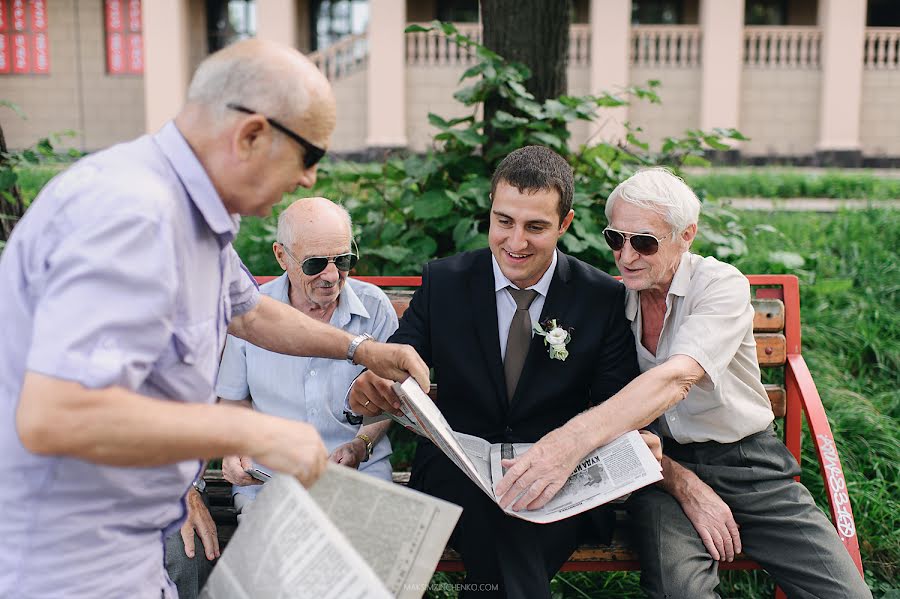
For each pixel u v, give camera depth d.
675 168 4.17
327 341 2.28
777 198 9.13
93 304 1.41
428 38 16.06
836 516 2.64
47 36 17.48
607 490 2.20
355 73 16.23
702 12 16.02
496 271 2.68
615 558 2.62
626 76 15.68
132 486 1.66
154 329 1.49
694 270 2.68
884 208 6.46
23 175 5.83
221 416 1.52
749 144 16.47
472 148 4.04
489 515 2.39
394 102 15.85
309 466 1.55
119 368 1.41
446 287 2.69
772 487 2.62
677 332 2.57
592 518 2.59
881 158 16.17
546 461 2.24
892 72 16.28
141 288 1.46
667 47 16.98
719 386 2.60
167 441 1.46
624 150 4.09
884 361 4.35
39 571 1.57
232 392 2.80
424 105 16.16
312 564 1.61
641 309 2.78
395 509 1.85
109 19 17.50
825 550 2.47
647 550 2.50
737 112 15.91
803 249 5.47
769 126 16.42
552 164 2.45
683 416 2.69
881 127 16.44
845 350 4.45
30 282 1.52
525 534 2.36
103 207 1.47
